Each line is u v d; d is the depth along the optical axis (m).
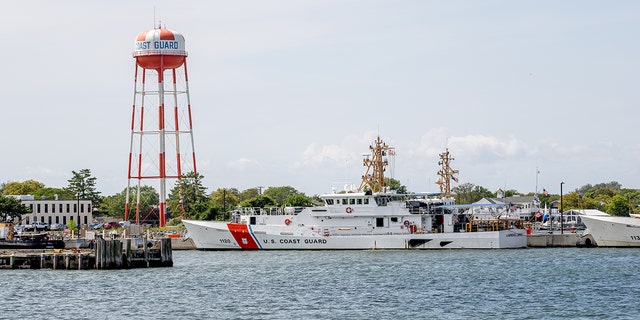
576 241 194.75
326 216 182.88
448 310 109.56
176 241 197.50
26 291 123.75
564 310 109.56
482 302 115.38
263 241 185.00
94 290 124.88
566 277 139.12
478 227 186.12
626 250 184.38
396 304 113.81
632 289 126.25
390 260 164.00
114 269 148.00
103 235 163.25
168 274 142.75
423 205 184.62
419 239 181.88
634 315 106.38
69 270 146.75
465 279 137.00
